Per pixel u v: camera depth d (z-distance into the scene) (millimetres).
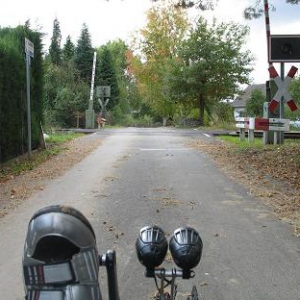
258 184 9844
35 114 15039
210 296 4582
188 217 7332
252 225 6906
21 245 6070
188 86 37812
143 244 2502
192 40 37062
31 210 7824
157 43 49531
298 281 4957
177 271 2545
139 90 65938
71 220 1941
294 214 7449
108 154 15016
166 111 51844
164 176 10891
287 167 11625
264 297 4586
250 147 15992
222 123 36250
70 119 44438
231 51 36781
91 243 1972
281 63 16984
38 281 1880
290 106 17234
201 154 14938
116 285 2428
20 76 13359
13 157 13156
